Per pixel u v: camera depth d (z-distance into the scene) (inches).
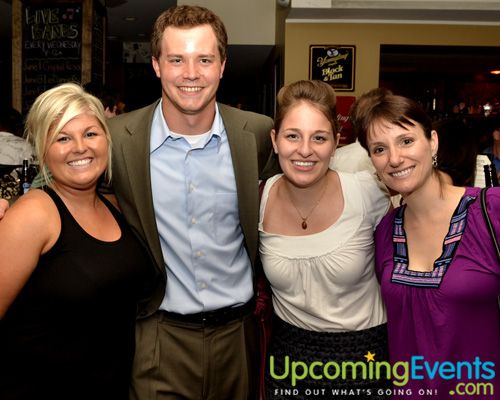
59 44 211.6
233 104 451.2
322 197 67.6
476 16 229.0
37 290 57.4
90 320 60.1
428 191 57.9
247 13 264.8
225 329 73.4
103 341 62.2
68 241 59.4
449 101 315.6
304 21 236.1
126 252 64.7
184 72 64.7
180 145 69.7
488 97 314.7
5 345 58.9
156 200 70.0
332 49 237.3
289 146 63.8
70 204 62.9
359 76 238.4
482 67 303.9
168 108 68.3
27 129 62.6
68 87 61.6
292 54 237.1
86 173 61.3
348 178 68.0
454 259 55.3
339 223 65.9
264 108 339.9
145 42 346.3
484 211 54.7
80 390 60.8
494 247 53.7
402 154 55.9
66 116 59.1
